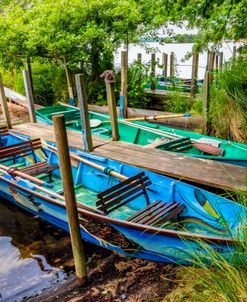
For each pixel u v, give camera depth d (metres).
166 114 7.57
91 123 7.48
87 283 3.57
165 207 4.10
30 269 3.95
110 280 3.60
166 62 10.74
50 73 10.87
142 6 8.25
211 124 6.64
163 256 3.62
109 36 9.00
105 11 8.95
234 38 6.18
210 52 8.09
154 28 8.91
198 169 4.82
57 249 4.31
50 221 4.72
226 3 4.60
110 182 4.96
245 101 6.06
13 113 9.45
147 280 3.53
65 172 3.12
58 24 9.09
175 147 5.82
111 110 5.93
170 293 3.24
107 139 6.24
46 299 3.43
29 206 4.84
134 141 6.93
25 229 4.78
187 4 4.88
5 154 5.38
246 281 2.56
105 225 3.76
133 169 4.88
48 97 10.98
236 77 6.21
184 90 9.41
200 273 3.19
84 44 8.98
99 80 9.78
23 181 4.72
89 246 4.26
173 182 4.34
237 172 4.68
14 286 3.68
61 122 2.97
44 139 6.27
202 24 6.30
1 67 10.61
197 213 4.09
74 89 10.05
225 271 2.64
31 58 9.75
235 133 6.27
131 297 3.31
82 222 3.98
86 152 5.62
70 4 8.92
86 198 5.01
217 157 5.31
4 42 9.16
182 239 3.28
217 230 3.81
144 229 3.44
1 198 5.68
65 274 3.83
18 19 9.56
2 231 4.75
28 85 7.20
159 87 10.03
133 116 8.02
